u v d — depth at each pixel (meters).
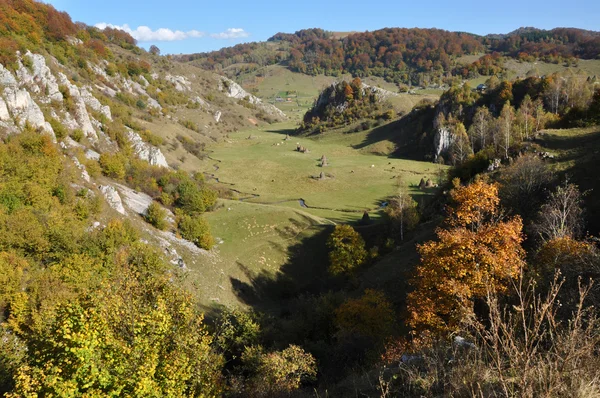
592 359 5.61
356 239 55.22
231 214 74.12
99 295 16.00
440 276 21.05
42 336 17.09
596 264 16.47
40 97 69.94
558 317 12.27
